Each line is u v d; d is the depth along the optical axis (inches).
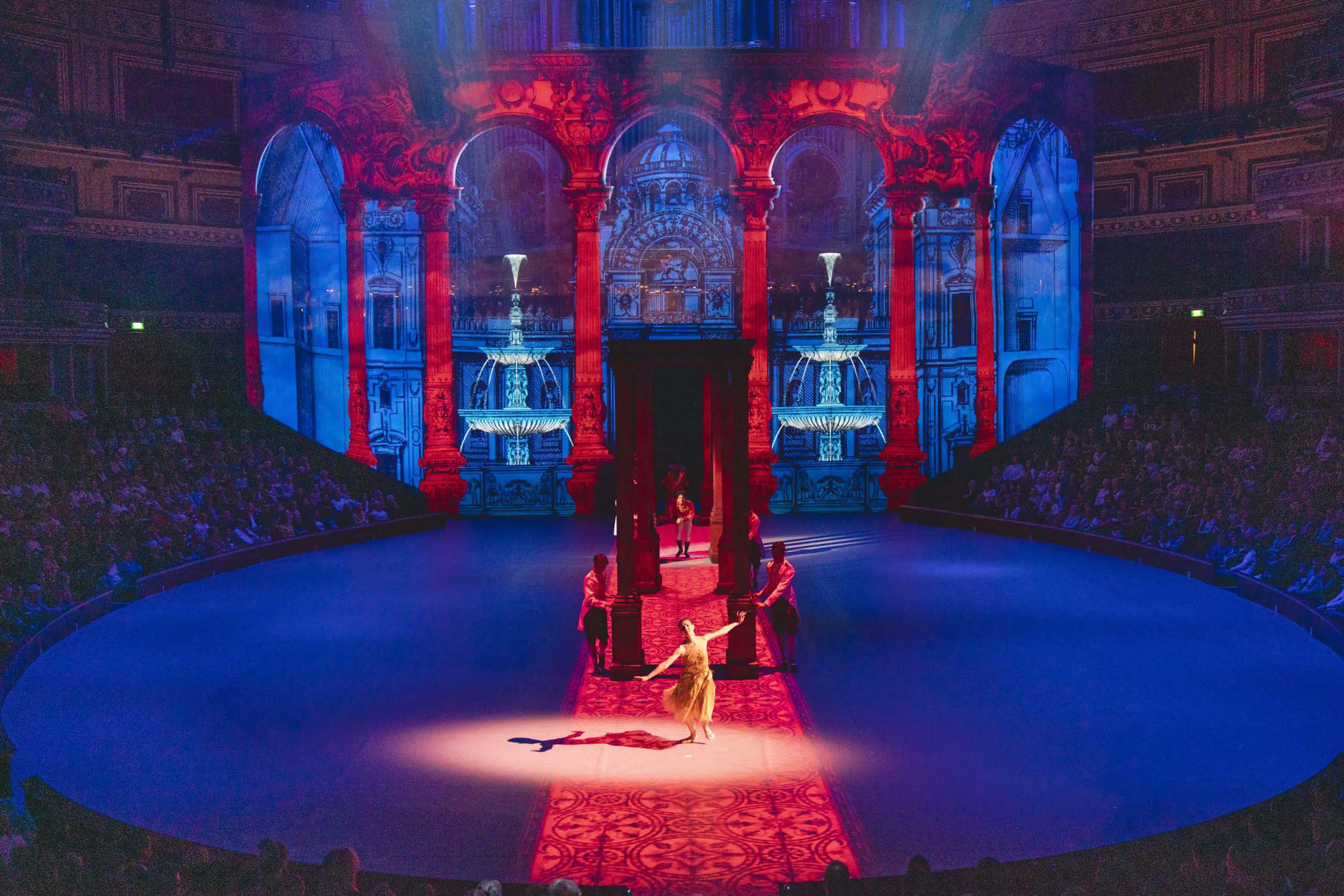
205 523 1036.5
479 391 1659.7
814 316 1667.1
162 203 1494.8
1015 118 1398.9
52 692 590.6
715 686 544.7
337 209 1584.6
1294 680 591.8
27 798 427.2
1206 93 1470.2
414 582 935.7
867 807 417.4
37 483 949.8
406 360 1635.1
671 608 815.1
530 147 1782.7
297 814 415.5
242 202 1408.7
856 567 994.7
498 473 1435.8
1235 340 1428.4
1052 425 1323.8
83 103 1434.5
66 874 328.2
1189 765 457.1
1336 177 1185.4
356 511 1244.5
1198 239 1489.9
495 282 1792.6
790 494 1443.2
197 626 760.3
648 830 398.9
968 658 650.8
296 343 1526.8
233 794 435.8
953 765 463.2
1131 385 1535.4
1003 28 1603.1
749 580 626.2
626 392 628.1
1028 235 1574.8
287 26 1576.0
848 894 326.0
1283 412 1109.7
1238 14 1437.0
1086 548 1091.9
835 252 1740.9
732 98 1392.7
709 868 368.2
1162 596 842.8
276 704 565.0
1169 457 1099.3
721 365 697.0
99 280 1446.9
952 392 1624.0
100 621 778.2
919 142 1396.4
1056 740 494.0
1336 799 385.1
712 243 1747.0
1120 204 1544.0
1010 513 1232.2
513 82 1397.6
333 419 1592.0
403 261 1631.4
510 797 431.2
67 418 1152.8
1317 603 740.0
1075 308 1534.2
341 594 883.4
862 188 1772.9
